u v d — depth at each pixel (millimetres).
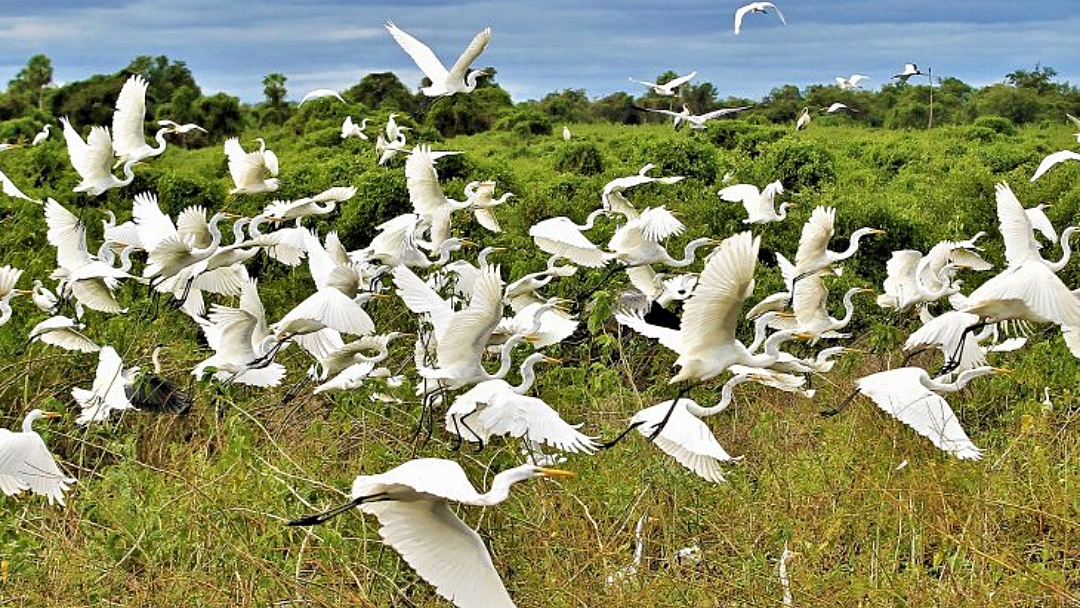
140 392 13555
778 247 19766
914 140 33250
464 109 40562
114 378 12719
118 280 16984
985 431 14336
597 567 10031
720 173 25578
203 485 10586
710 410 11156
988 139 34875
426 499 7766
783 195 23453
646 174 24766
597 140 35562
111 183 17219
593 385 13242
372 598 9586
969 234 21359
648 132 37594
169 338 16141
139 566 10391
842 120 45500
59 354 15258
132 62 42344
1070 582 9953
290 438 12852
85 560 9797
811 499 11062
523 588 9938
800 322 14961
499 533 10852
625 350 15938
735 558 10109
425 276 17156
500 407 10234
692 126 22000
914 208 21844
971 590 9312
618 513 10875
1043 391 14492
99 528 10859
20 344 15555
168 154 34781
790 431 13062
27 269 18609
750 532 10617
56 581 9750
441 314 11648
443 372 11148
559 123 43625
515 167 29969
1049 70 52094
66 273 15758
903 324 17766
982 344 16141
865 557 10219
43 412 11477
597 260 15945
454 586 7785
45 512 11062
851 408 13562
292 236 15141
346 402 12281
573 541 10195
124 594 9805
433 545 7852
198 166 31719
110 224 17562
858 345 17219
